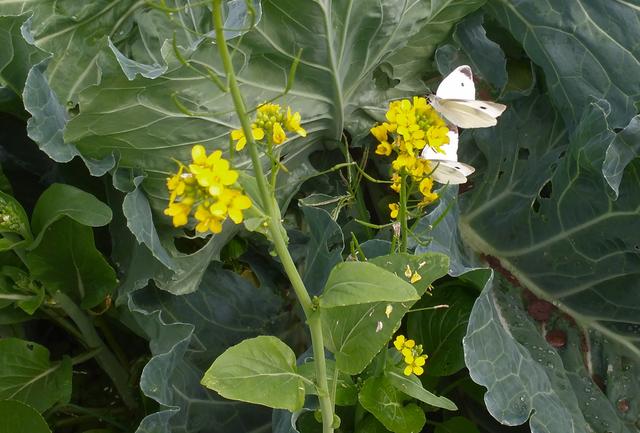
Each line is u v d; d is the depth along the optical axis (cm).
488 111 45
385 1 58
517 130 69
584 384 63
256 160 39
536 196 66
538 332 64
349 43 59
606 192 60
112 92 53
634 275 63
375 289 40
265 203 40
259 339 43
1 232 57
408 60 69
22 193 68
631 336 64
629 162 60
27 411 53
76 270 59
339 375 54
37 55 57
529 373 57
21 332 67
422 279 45
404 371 50
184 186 37
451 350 58
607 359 64
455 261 59
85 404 70
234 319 67
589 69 64
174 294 64
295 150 65
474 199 70
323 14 56
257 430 63
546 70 66
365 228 67
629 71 63
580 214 63
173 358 58
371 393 52
